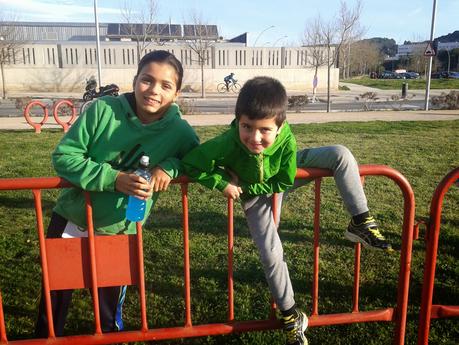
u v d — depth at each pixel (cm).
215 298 350
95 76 3244
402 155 874
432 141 1038
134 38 3747
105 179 220
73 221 248
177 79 229
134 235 237
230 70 3506
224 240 458
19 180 220
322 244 451
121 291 291
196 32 3538
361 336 304
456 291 360
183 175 234
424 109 1955
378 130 1225
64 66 3369
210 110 1973
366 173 244
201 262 410
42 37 6481
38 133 1160
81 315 332
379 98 2786
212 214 532
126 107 233
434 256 252
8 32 3081
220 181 229
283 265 243
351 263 409
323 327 314
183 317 329
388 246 236
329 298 353
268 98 200
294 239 462
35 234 471
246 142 209
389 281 377
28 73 3139
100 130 230
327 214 536
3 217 521
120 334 247
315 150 247
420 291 361
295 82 3644
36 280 380
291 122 1431
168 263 409
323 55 2886
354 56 6381
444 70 7419
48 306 237
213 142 221
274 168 226
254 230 244
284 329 253
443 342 296
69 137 228
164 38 4109
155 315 332
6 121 1433
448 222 509
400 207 562
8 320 323
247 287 366
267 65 3750
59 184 223
